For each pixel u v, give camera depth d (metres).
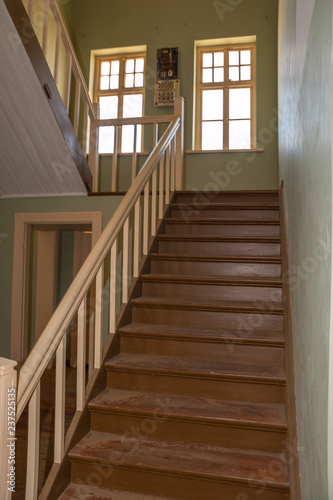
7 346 4.29
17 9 2.95
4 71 3.22
